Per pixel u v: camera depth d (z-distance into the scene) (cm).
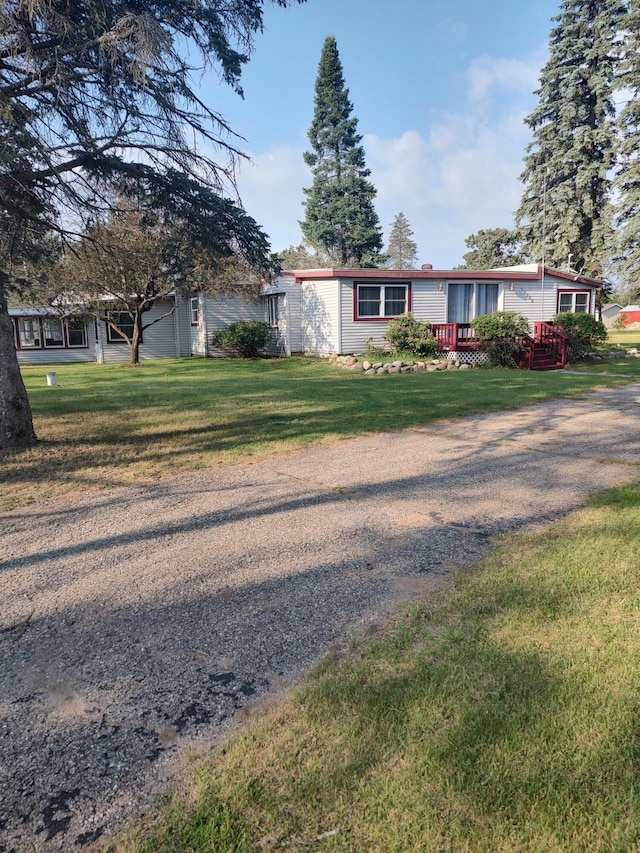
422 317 1789
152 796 171
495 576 306
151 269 1006
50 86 521
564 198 2883
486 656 229
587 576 299
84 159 584
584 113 2812
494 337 1595
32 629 274
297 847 150
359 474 539
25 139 508
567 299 1966
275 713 205
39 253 711
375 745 184
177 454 633
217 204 641
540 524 393
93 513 446
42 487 515
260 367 1698
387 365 1498
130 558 356
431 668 224
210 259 750
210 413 887
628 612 262
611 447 619
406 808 160
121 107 566
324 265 4209
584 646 234
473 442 661
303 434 719
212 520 423
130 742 195
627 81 2280
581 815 155
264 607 288
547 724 189
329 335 1759
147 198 642
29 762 187
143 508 455
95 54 523
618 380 1230
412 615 269
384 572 324
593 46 2741
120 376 1559
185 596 303
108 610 290
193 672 235
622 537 350
